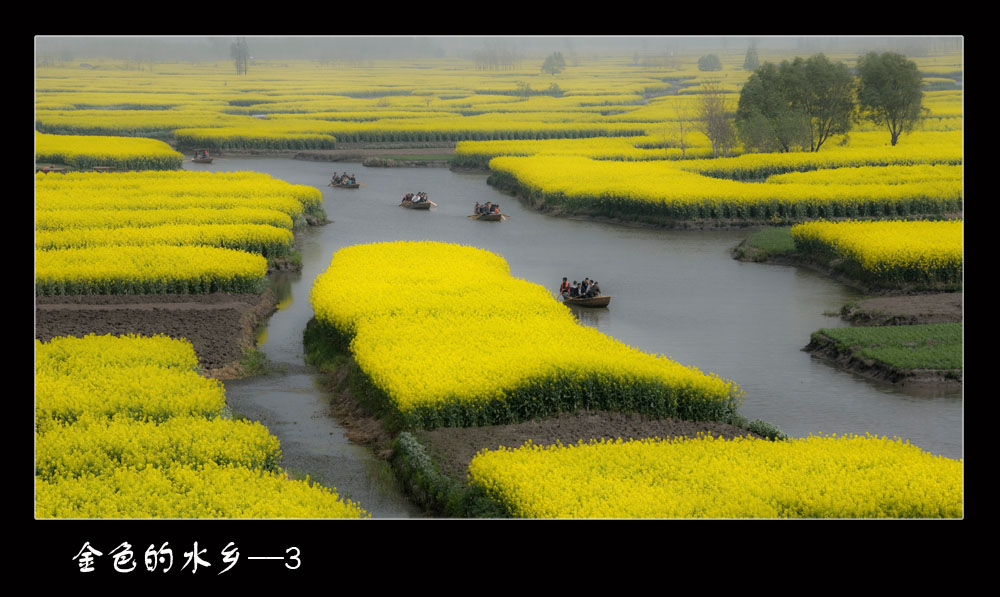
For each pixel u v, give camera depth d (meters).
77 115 177.12
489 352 38.66
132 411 33.34
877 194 83.44
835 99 122.56
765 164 108.06
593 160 115.12
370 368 37.16
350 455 33.53
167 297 54.31
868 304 52.94
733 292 59.41
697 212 82.62
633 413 35.34
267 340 49.25
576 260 69.50
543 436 32.91
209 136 139.00
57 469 27.94
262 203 81.81
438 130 149.25
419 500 29.33
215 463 28.58
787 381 42.09
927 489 25.94
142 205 81.00
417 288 51.97
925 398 39.53
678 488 26.14
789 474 27.17
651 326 51.72
